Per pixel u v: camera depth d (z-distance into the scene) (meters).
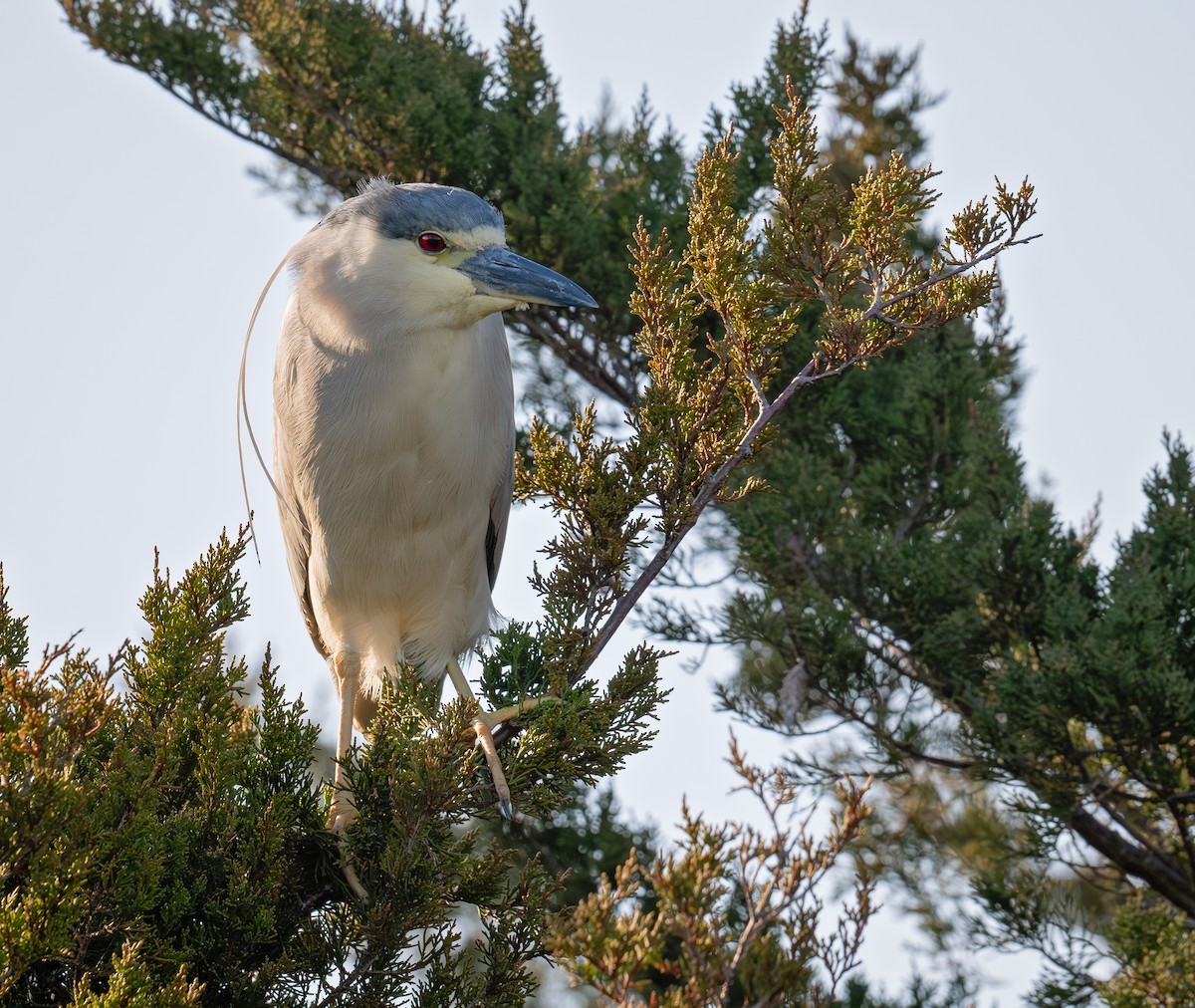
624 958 4.70
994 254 6.08
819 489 11.96
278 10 13.41
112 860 5.63
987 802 12.81
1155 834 11.38
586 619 6.62
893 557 11.74
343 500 8.22
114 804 5.75
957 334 13.06
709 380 6.48
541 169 13.28
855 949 5.06
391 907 5.93
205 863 6.05
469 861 6.20
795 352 12.53
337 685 8.65
